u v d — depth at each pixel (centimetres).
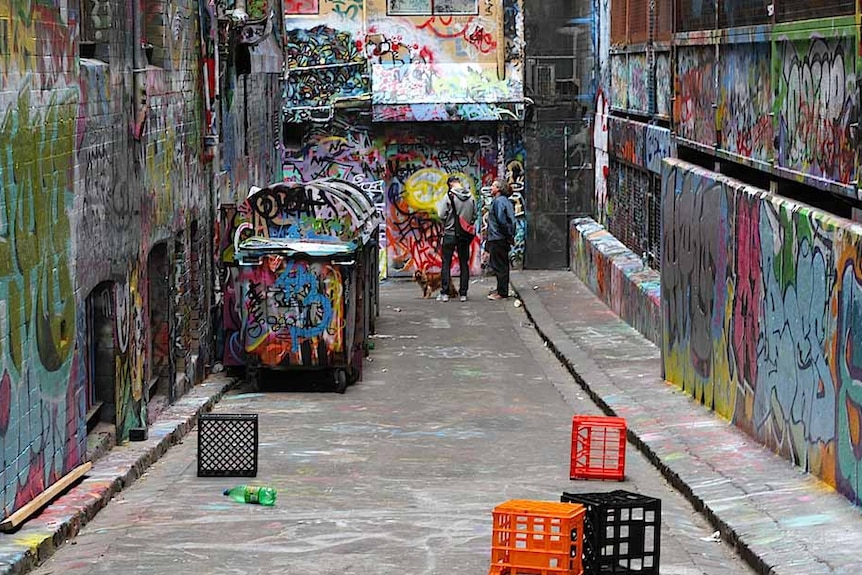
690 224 2133
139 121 1873
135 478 1666
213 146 2420
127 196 1828
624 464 1683
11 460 1330
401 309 3447
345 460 1797
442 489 1612
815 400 1541
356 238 2405
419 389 2400
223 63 2625
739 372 1862
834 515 1386
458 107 3881
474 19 3928
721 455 1706
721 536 1379
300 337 2331
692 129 2162
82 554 1302
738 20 1861
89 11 1728
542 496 1570
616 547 1179
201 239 2369
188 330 2289
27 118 1384
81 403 1597
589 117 3978
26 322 1378
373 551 1302
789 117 1653
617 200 3531
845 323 1441
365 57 3928
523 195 4022
